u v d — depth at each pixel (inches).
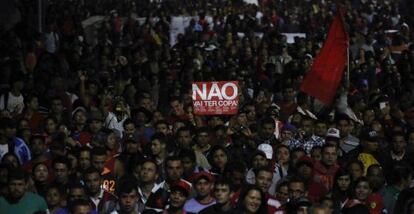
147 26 1651.1
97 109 852.0
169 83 1063.6
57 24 1517.0
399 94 1019.9
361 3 2185.0
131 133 775.7
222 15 1882.4
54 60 1128.8
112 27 1667.1
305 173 674.2
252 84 1109.1
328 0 2183.8
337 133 795.4
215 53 1327.5
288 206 597.3
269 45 1376.7
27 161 722.8
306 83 906.7
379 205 635.5
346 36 902.4
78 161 671.8
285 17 1861.5
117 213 612.4
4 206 599.8
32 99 847.1
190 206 609.0
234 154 742.5
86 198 602.9
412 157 742.5
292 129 786.8
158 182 650.8
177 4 2329.0
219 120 813.2
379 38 1476.4
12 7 1359.5
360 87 1120.8
